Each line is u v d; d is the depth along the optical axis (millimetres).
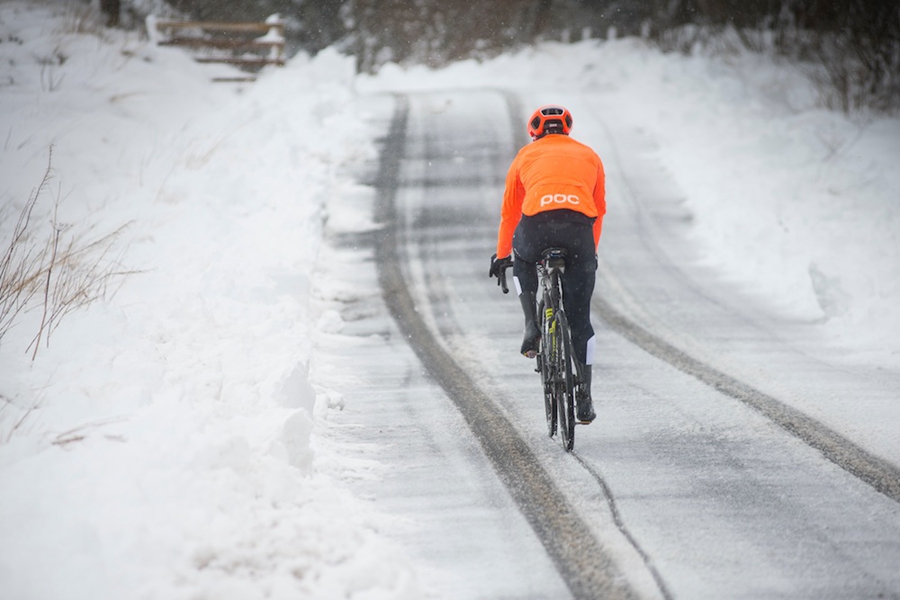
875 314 31078
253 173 47906
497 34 130250
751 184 50625
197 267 30266
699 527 15383
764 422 21078
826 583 13320
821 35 90875
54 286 24484
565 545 14805
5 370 18547
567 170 19609
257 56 86250
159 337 22531
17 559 12109
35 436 15453
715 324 31844
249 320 26703
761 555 14281
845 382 24531
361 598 12094
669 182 54344
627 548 14641
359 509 15820
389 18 129500
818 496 16609
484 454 19328
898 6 70375
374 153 60375
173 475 14188
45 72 57594
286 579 12344
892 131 59875
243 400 19000
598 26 127812
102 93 56000
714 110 67750
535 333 19656
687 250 43000
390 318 33406
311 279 35594
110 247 30859
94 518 12930
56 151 42031
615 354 28125
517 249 19938
